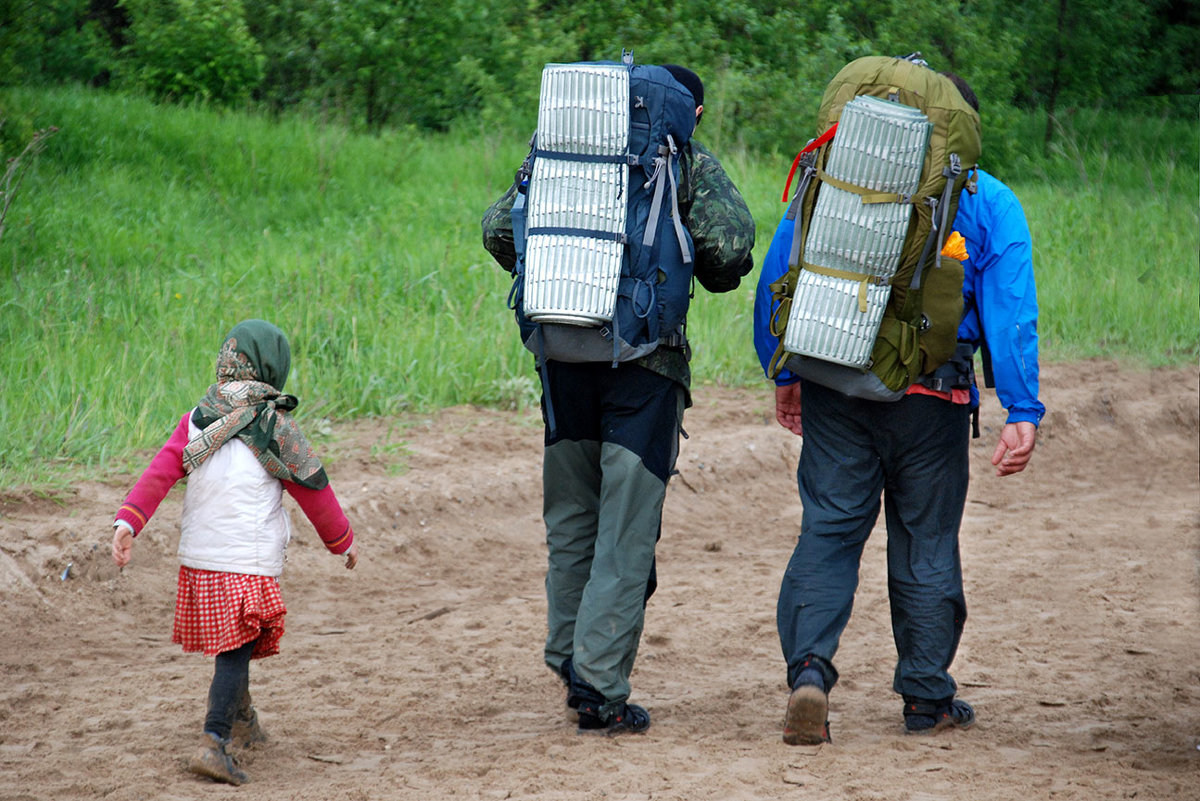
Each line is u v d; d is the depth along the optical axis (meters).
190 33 69.50
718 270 15.24
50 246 42.06
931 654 15.42
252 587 13.95
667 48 80.12
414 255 44.34
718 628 21.47
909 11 84.44
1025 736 15.55
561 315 14.41
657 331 14.71
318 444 29.72
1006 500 32.78
